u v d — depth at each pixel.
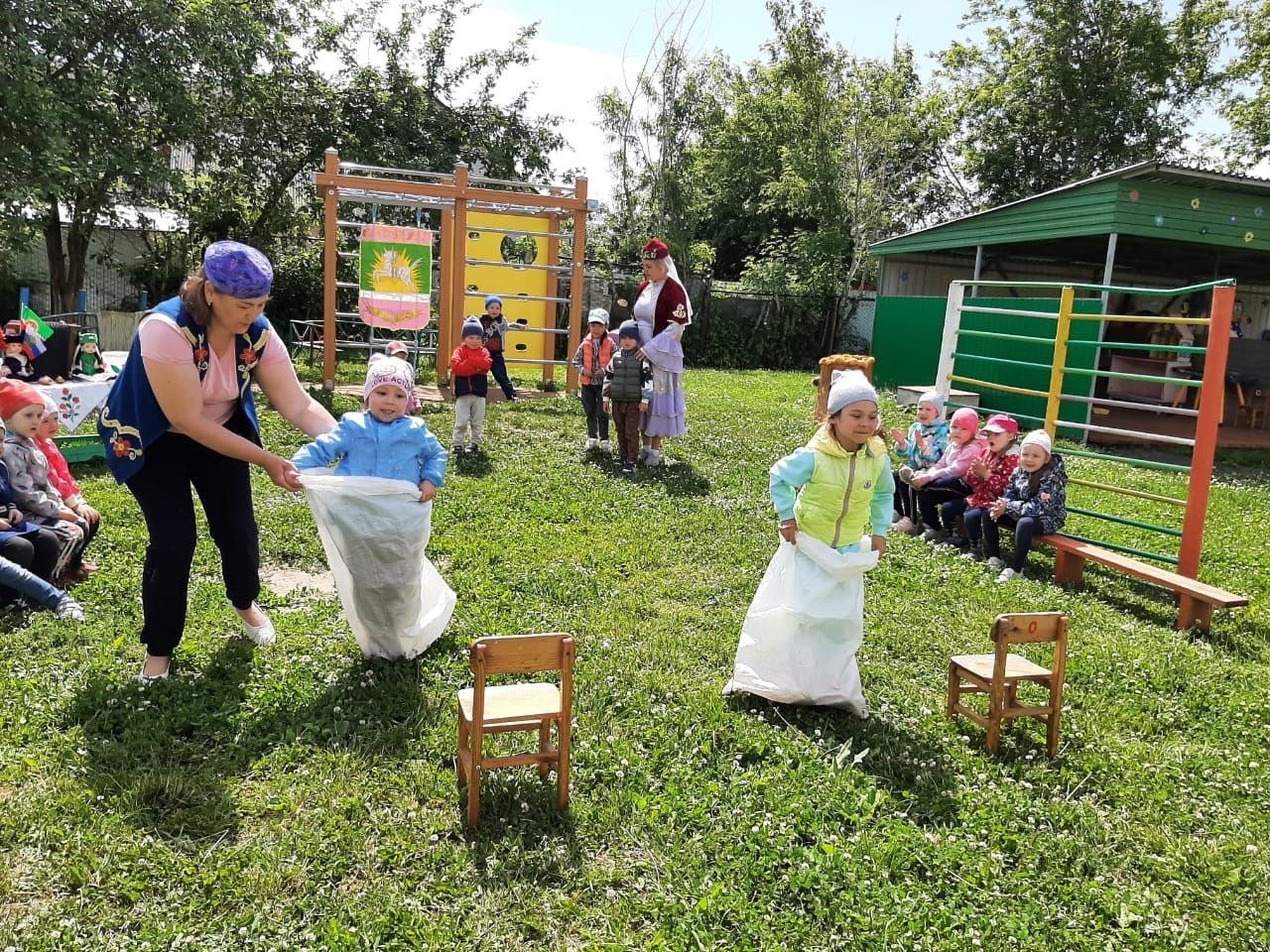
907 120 29.20
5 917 2.58
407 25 23.78
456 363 9.44
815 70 25.97
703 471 9.37
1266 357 19.72
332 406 11.42
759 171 31.44
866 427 4.11
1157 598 6.49
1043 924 2.85
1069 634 5.48
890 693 4.47
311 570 5.84
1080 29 31.28
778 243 31.16
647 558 6.30
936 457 8.02
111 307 22.05
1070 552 6.77
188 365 3.73
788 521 4.18
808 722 4.11
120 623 4.63
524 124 25.34
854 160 26.30
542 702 3.30
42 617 4.59
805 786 3.50
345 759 3.47
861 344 25.25
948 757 3.86
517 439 10.38
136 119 16.70
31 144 14.39
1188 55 31.73
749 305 24.64
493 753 3.54
